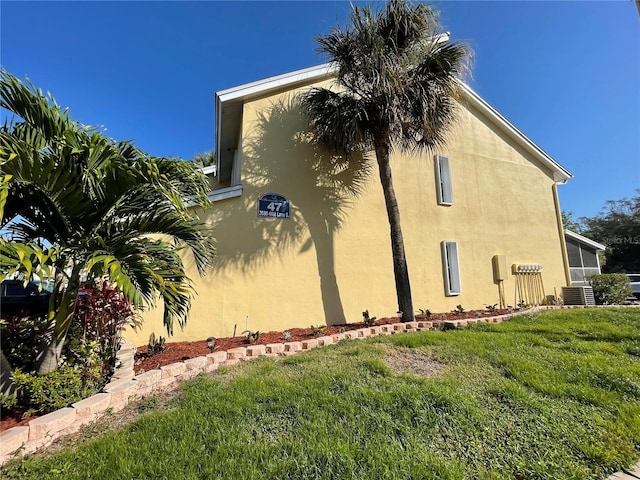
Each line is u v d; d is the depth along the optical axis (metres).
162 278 3.29
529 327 6.86
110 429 3.01
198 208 6.61
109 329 4.22
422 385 3.69
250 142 7.53
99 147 3.14
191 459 2.42
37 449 2.68
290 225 7.43
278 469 2.30
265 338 6.15
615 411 3.23
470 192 10.21
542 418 3.04
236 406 3.26
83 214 3.42
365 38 6.67
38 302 5.68
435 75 7.07
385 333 6.62
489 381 3.90
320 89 7.49
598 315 8.14
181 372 4.28
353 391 3.54
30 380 3.08
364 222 8.29
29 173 2.91
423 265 8.91
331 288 7.57
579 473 2.33
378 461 2.39
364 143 7.87
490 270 10.02
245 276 6.77
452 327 7.06
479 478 2.26
